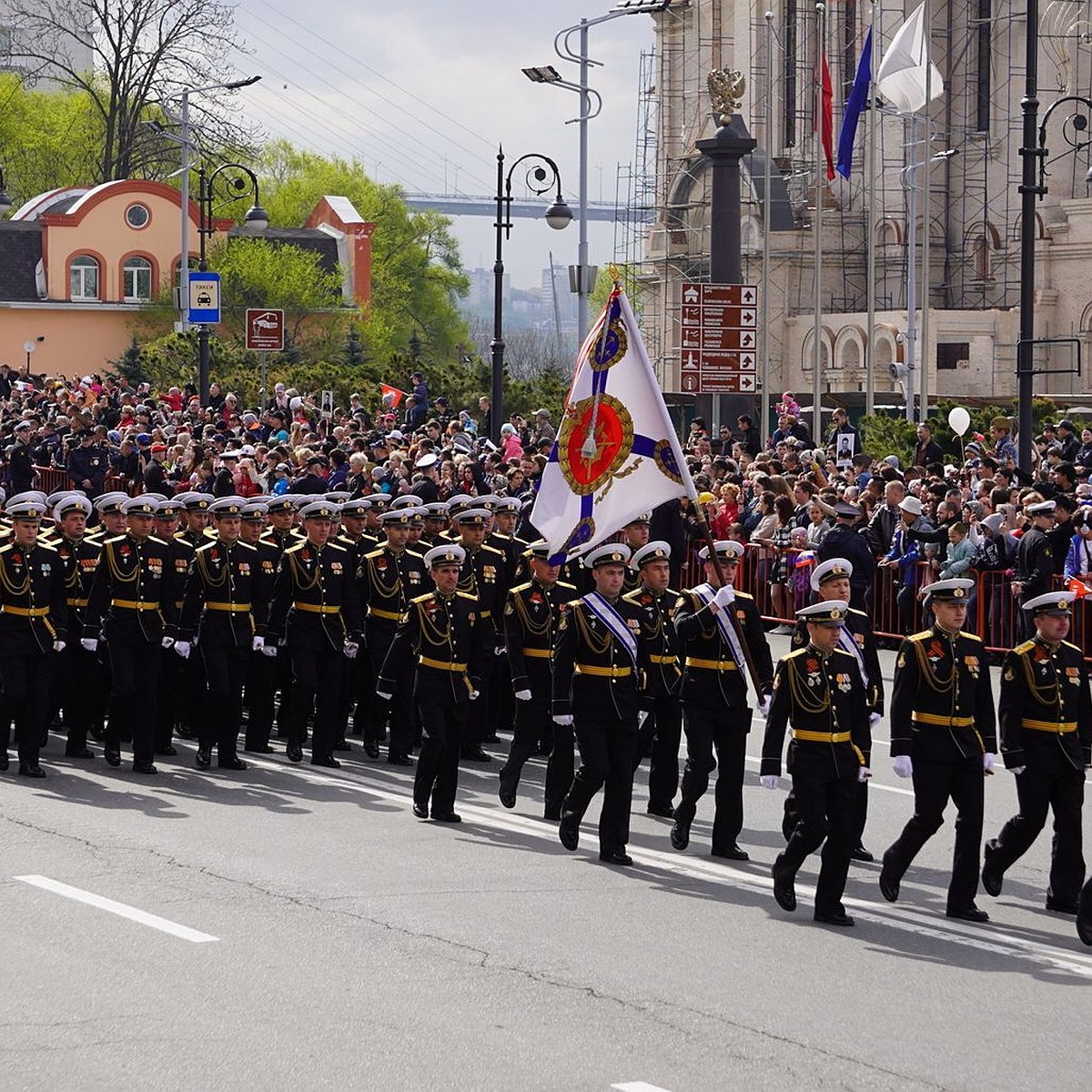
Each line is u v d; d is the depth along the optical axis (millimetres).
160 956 17047
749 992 16359
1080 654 20250
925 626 38000
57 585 27172
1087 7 104125
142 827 23047
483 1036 14797
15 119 146500
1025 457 43062
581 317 63125
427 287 172250
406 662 28234
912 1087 13828
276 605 28219
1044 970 17484
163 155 134125
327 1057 14188
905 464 58844
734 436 73750
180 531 29484
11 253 119688
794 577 41719
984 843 23375
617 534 36031
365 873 20766
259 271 117438
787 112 121938
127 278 119875
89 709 28797
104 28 128500
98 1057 14109
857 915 19672
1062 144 106250
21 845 21766
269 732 29766
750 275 113188
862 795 20812
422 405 67938
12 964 16703
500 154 61219
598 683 22078
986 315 103812
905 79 72250
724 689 22406
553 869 21375
